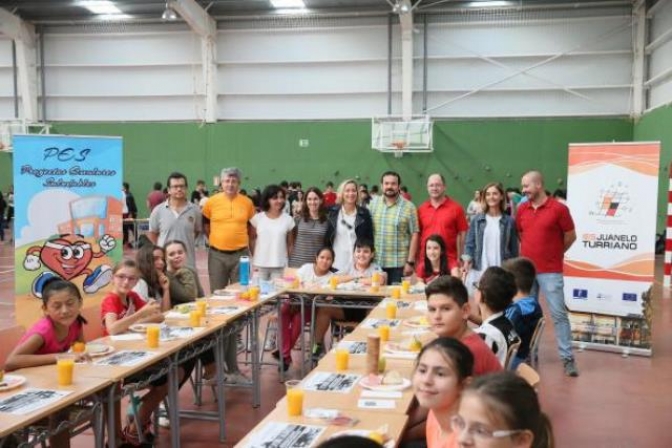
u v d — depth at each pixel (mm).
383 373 2904
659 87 12453
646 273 5746
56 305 3143
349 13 13969
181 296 4766
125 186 14062
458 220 5691
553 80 13602
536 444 1412
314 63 14461
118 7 14062
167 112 15172
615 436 3967
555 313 5234
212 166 15195
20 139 5090
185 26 14688
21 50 14797
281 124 14891
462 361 1959
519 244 5500
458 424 1447
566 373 5250
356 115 14594
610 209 5836
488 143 14117
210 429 4117
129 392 3078
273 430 2205
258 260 5770
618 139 13500
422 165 14523
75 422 2711
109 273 5504
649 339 5770
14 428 2215
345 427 2240
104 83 15125
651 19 12844
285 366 5430
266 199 5789
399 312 4309
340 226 5805
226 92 14891
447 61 13984
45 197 5191
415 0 13484
